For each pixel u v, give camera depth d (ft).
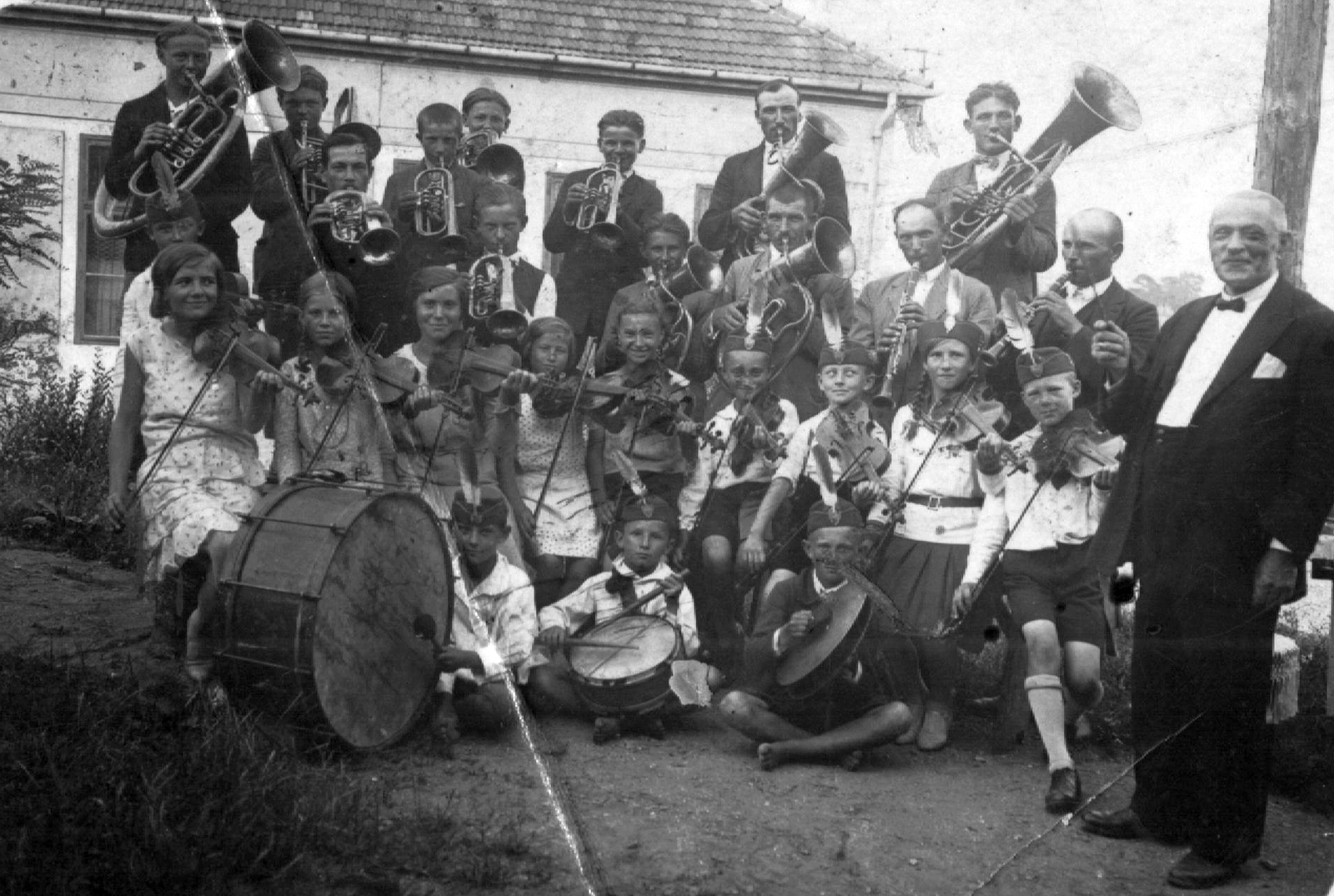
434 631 11.87
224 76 13.62
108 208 14.28
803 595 12.03
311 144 13.38
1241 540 11.65
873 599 12.05
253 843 10.16
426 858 10.18
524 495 13.05
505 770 11.45
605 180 12.78
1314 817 13.47
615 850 10.30
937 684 12.55
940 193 12.60
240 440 13.56
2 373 18.33
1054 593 12.39
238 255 14.48
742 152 12.77
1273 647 12.69
